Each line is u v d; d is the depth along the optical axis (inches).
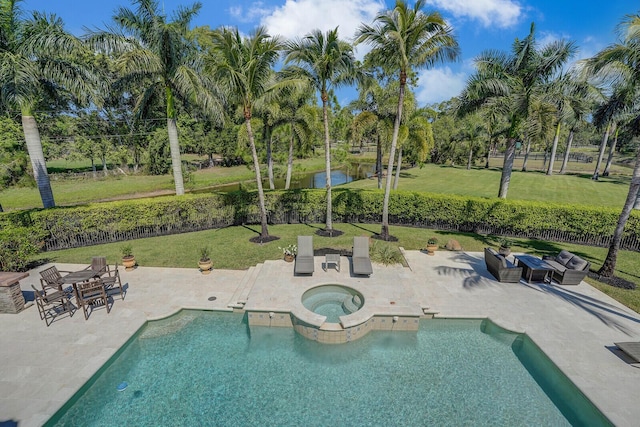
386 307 316.2
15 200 962.1
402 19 440.8
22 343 270.4
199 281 390.6
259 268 422.9
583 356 260.8
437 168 1798.7
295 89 505.7
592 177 1393.9
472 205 603.2
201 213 617.9
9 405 208.7
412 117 807.7
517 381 247.6
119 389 235.5
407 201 641.6
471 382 246.4
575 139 3048.7
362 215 676.7
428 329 313.6
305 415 215.3
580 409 221.0
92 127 1363.2
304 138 808.3
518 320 311.1
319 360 270.4
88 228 532.4
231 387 239.8
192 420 210.4
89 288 315.9
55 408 207.5
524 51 575.2
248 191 676.1
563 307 335.3
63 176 1346.0
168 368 258.7
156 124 1395.2
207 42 798.5
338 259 402.3
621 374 241.1
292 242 537.3
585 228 542.6
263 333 306.8
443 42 457.1
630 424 197.5
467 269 430.0
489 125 653.3
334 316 322.0
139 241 555.2
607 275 404.5
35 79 475.2
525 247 530.0
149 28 537.3
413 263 450.3
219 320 324.5
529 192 1043.9
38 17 477.7
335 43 479.8
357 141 730.8
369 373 255.6
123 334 285.9
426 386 241.9
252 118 757.9
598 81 378.9
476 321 318.3
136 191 1187.9
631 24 341.7
